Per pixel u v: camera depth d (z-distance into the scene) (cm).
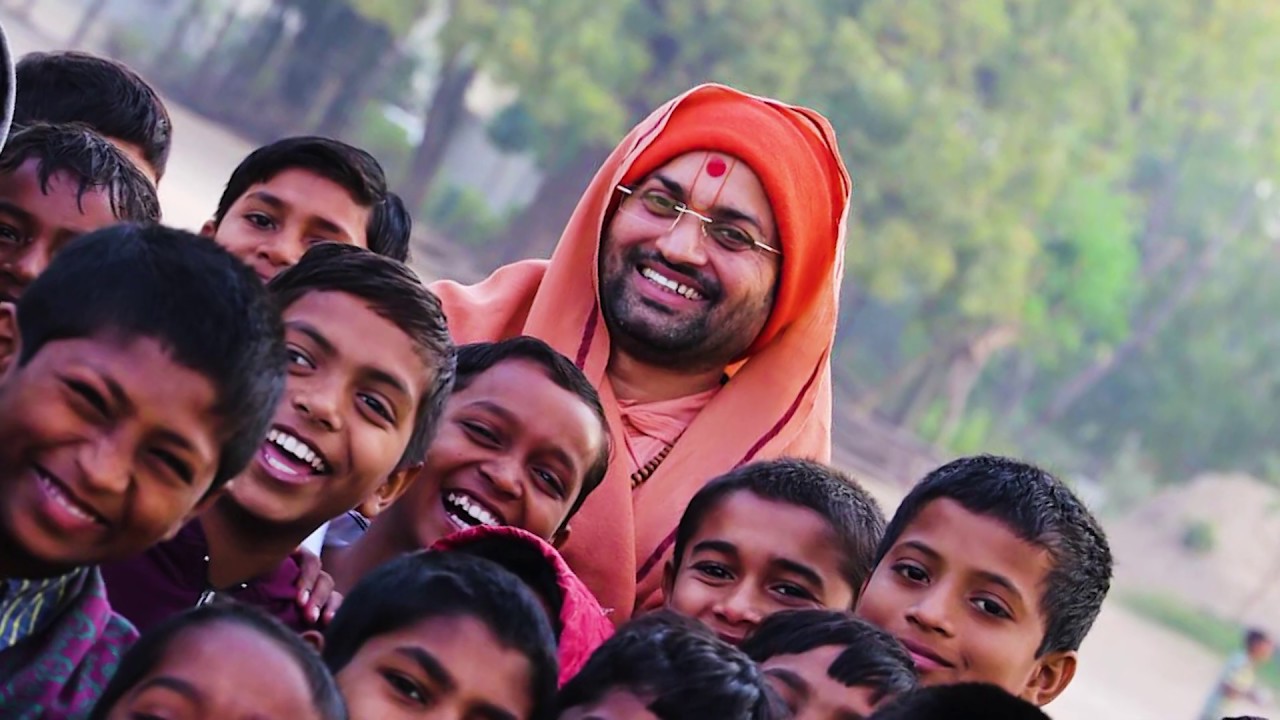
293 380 441
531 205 5884
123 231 352
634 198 656
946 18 5309
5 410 336
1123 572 6162
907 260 5425
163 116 664
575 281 660
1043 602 498
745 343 657
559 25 5319
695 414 659
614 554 603
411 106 6575
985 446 6594
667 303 643
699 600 522
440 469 525
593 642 456
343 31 5822
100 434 334
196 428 341
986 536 496
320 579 472
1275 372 6538
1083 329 6397
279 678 329
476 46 5434
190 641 331
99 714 331
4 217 500
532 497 525
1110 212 5934
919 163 5306
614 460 618
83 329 338
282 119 5791
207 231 650
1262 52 6238
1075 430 6800
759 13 5225
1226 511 6450
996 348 6362
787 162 655
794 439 659
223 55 6178
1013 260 5603
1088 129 5719
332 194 632
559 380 540
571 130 5609
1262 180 6631
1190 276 6650
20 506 335
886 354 6712
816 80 5297
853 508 539
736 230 647
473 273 5656
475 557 405
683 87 5381
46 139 516
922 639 490
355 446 443
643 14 5356
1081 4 5453
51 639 359
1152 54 5866
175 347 338
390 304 454
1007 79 5478
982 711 358
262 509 437
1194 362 6600
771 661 452
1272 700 5122
